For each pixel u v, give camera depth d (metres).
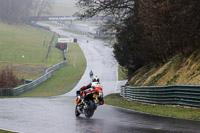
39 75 187.62
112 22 106.19
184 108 44.31
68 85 160.50
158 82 70.44
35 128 28.91
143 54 89.44
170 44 70.88
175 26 65.56
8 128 28.98
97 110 49.19
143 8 75.88
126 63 113.81
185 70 60.53
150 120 34.06
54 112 44.44
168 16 67.56
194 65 58.28
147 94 59.94
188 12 61.84
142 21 78.50
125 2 97.81
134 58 106.88
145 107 52.72
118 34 109.50
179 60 68.25
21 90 129.62
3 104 60.03
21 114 41.06
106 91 138.75
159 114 40.88
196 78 52.72
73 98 92.38
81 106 38.84
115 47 114.75
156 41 74.88
